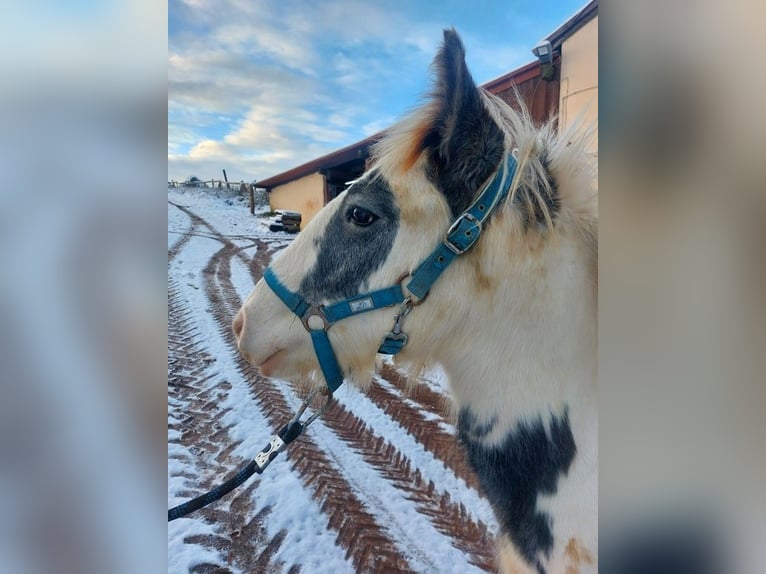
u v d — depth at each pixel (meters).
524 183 0.56
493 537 1.01
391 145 0.60
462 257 0.57
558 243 0.54
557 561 0.54
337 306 0.61
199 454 1.29
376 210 0.60
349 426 1.45
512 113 0.60
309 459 1.27
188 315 2.37
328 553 0.96
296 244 0.66
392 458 1.28
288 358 0.66
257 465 0.66
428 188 0.58
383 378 1.81
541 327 0.54
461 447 0.66
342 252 0.61
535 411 0.54
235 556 0.96
